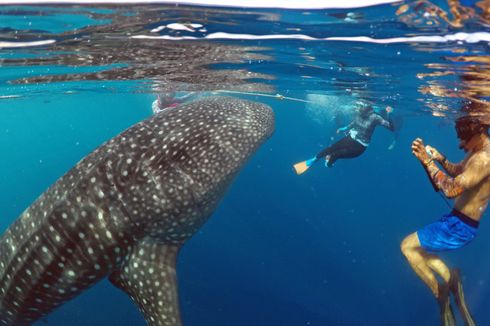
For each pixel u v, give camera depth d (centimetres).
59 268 204
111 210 199
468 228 230
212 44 289
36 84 537
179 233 210
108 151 210
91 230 198
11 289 217
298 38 260
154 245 206
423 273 239
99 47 303
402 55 282
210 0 197
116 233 199
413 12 196
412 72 338
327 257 891
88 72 432
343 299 679
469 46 245
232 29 246
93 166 206
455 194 214
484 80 324
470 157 223
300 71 383
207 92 566
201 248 863
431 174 217
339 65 338
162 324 193
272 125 239
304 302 654
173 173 204
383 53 283
